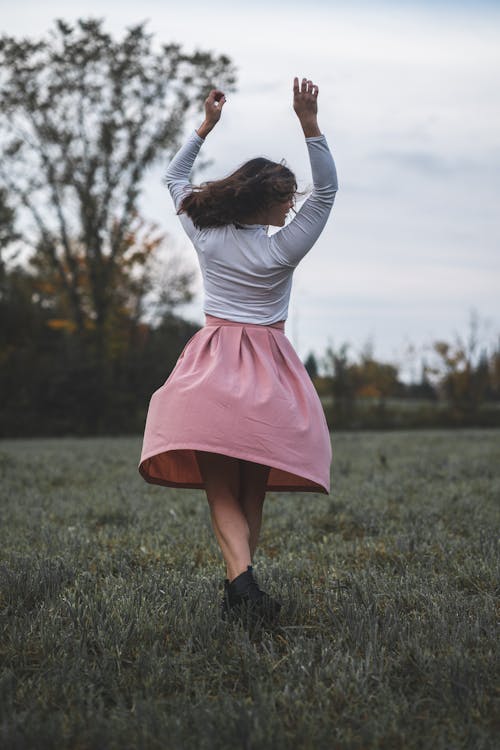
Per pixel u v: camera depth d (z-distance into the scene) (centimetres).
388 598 351
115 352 3472
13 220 3166
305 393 306
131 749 208
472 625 300
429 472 955
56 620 308
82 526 583
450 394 4188
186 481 339
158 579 375
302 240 303
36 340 3341
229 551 302
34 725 217
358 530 572
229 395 292
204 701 235
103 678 254
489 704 238
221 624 298
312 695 245
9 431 2948
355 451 1423
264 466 325
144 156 3206
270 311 314
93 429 3097
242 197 301
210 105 347
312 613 328
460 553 454
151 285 3584
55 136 3077
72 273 3309
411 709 233
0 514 637
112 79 3095
